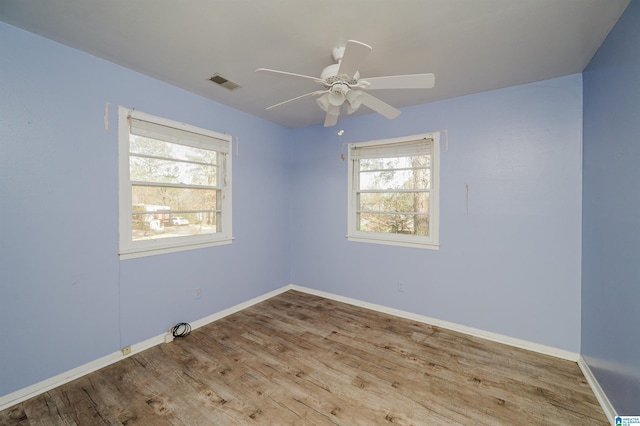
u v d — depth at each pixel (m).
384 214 3.28
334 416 1.62
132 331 2.27
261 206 3.53
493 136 2.54
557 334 2.29
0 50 1.63
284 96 2.74
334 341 2.51
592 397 1.79
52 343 1.85
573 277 2.22
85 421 1.58
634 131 1.39
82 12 1.53
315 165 3.76
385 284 3.19
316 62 2.07
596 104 1.89
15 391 1.71
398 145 3.08
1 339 1.66
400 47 1.84
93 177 2.04
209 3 1.45
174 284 2.57
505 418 1.61
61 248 1.89
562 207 2.26
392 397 1.78
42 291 1.81
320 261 3.75
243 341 2.50
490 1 1.42
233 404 1.71
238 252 3.22
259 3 1.44
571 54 1.92
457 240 2.73
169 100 2.48
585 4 1.43
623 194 1.51
